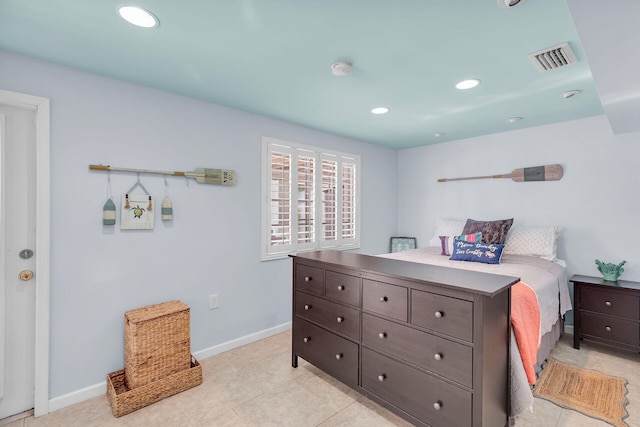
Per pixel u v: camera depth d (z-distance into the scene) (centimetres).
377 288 184
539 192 345
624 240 297
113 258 224
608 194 304
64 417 193
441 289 154
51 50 184
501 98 260
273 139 319
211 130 273
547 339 252
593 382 229
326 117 314
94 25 158
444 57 191
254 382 231
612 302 272
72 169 207
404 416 170
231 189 288
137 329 204
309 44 177
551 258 304
